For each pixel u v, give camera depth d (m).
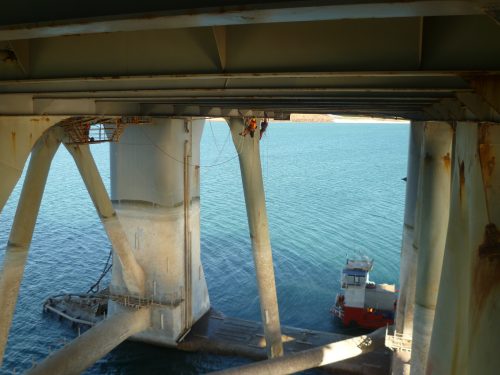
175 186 36.16
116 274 37.47
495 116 10.04
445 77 12.53
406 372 28.78
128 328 34.03
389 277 49.06
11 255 25.27
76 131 28.48
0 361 25.38
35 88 16.31
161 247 36.28
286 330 38.06
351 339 31.19
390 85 13.27
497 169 9.45
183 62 12.19
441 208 21.92
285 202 75.44
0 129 17.36
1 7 7.52
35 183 25.69
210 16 6.46
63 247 53.84
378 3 5.55
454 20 10.12
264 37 11.55
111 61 12.84
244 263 50.88
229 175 95.94
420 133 31.58
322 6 5.81
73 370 28.98
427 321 22.55
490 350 8.58
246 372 28.30
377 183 91.31
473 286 9.60
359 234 60.34
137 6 6.94
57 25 7.39
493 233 9.10
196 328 39.16
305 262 51.22
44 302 41.53
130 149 35.69
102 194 31.48
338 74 11.06
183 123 36.41
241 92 17.25
